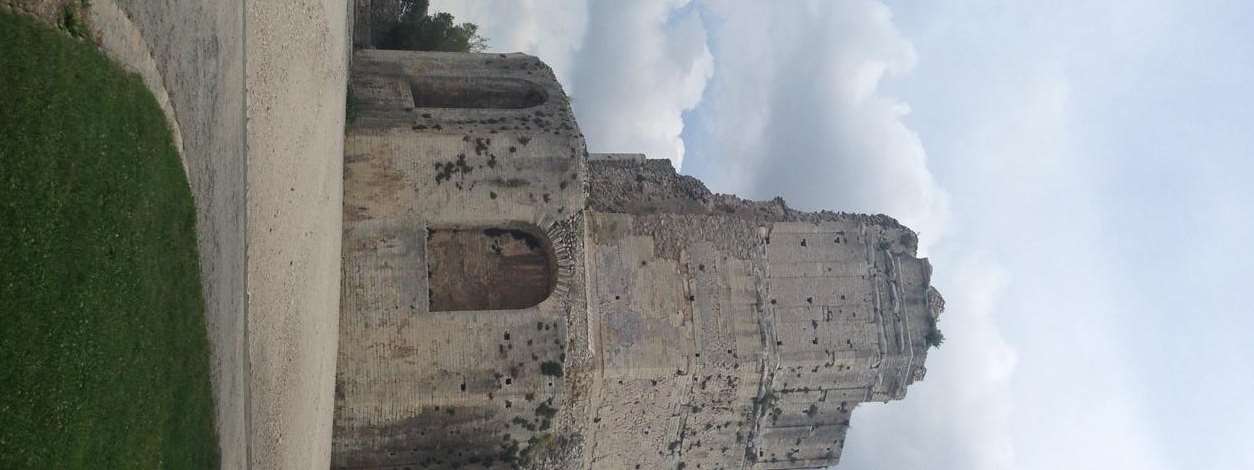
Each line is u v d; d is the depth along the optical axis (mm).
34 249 9992
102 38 11148
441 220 27281
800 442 31906
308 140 19969
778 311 30172
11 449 9602
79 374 10703
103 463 11211
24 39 9867
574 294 27953
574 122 29031
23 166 9820
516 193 27719
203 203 13953
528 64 32625
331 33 22719
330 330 23844
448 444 27906
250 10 15633
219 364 14734
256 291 16500
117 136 11398
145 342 12188
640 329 28672
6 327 9586
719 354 29234
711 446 30750
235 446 15594
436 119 28078
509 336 27328
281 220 17938
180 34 12969
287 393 18797
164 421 12750
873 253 31531
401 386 26828
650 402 29469
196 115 13609
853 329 30625
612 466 30031
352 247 26781
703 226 29953
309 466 21266
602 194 30406
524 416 27750
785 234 30781
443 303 27844
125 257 11641
